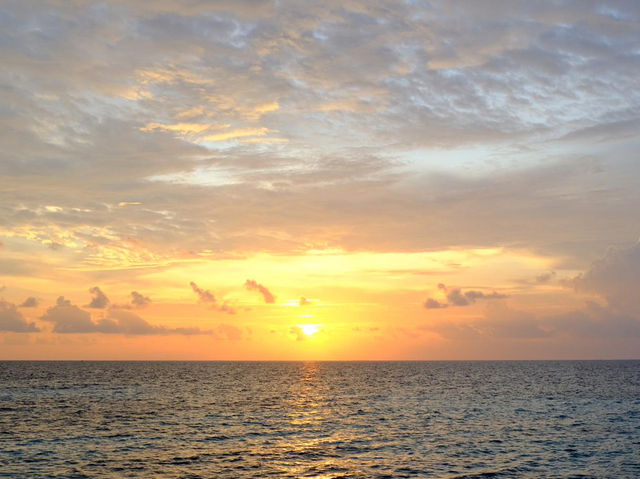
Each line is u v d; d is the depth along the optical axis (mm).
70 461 40156
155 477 36062
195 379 153875
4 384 123938
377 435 52812
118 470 37719
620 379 152250
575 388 115688
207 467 38938
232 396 95625
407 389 114375
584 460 42000
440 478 36562
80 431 53125
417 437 51750
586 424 60625
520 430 56156
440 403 84000
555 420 63875
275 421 62281
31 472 36938
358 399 90938
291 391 108750
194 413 68938
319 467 39375
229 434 52750
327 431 55188
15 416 63719
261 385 128250
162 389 111312
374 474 37531
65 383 129500
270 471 38062
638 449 46094
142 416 65188
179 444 47156
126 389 110438
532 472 38281
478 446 47312
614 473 38094
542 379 153625
